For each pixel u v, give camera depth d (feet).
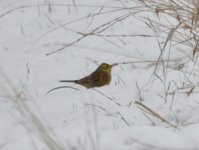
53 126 30.73
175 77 36.81
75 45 43.29
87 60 41.19
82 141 27.40
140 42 42.22
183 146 26.71
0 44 45.68
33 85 38.27
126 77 38.11
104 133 27.99
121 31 43.83
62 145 26.76
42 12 49.47
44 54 42.91
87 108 33.19
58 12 48.98
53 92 36.94
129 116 31.32
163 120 29.63
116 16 45.98
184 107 32.09
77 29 45.37
